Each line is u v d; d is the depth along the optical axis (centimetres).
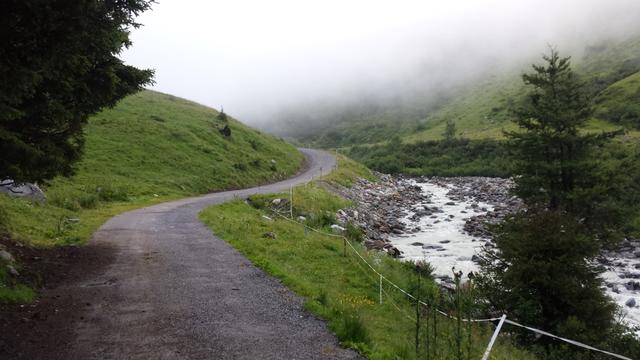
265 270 1598
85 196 3416
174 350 919
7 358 855
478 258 2975
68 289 1334
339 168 7588
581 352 1420
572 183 3519
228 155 6650
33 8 955
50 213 2534
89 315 1120
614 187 3341
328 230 3092
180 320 1095
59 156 1438
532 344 1504
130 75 1669
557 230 1667
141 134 6106
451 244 3550
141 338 980
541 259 1631
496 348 1195
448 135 13525
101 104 1603
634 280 2662
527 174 3766
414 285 1786
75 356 881
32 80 1002
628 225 3794
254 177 6344
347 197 5250
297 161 8588
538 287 1622
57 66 1188
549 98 3678
